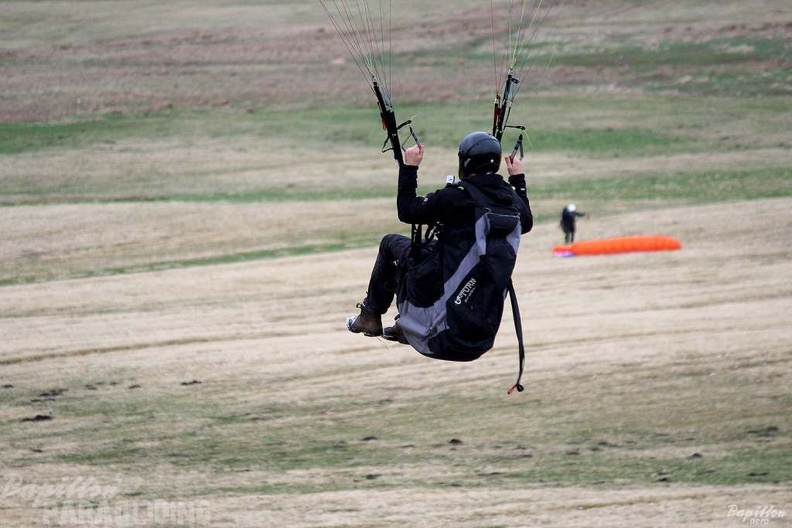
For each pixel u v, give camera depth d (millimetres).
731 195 99688
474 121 135500
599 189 103125
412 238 23547
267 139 127250
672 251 79750
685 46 166000
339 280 74188
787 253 78875
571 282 72500
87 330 63000
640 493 40438
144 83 152500
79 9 198250
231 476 43062
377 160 118500
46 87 148750
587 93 148625
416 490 41312
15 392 52906
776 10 181000
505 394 52000
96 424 48938
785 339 58969
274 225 89938
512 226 22984
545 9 190250
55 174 110250
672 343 58781
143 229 88000
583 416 49125
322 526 38156
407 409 50531
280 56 167750
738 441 45750
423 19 190875
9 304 68375
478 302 23062
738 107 139375
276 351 59062
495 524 38031
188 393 53031
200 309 67562
